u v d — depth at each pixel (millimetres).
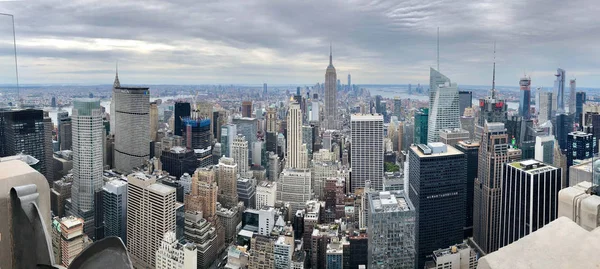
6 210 1239
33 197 1219
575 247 1040
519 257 1037
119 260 927
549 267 1000
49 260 1146
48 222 1383
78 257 924
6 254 1219
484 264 1048
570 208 1979
